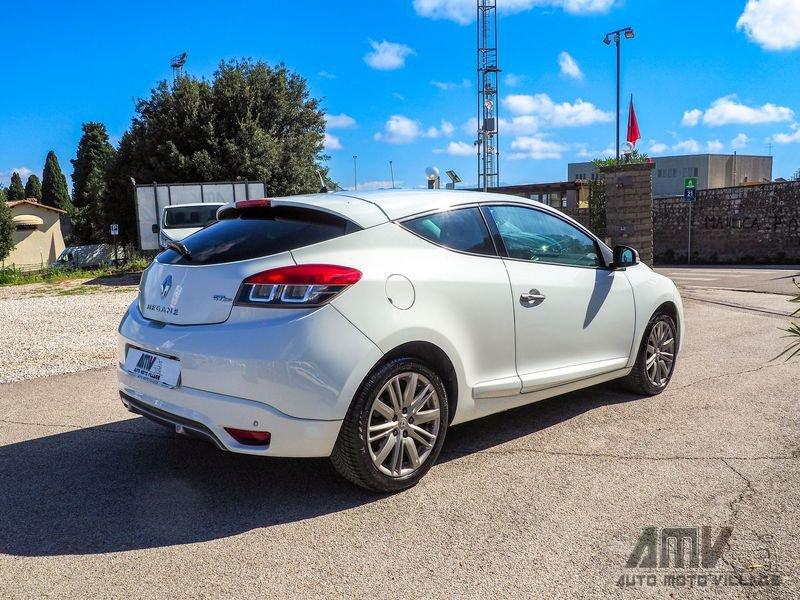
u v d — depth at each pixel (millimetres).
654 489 3518
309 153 34719
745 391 5445
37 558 2873
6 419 4945
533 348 4215
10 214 36875
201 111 31688
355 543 2980
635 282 5090
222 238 3598
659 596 2535
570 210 26328
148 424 4789
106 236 40250
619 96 30703
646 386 5270
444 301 3656
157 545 2979
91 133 65688
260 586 2637
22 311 11781
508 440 4328
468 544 2959
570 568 2744
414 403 3537
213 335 3230
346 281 3268
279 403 3119
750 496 3408
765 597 2527
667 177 72500
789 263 25500
